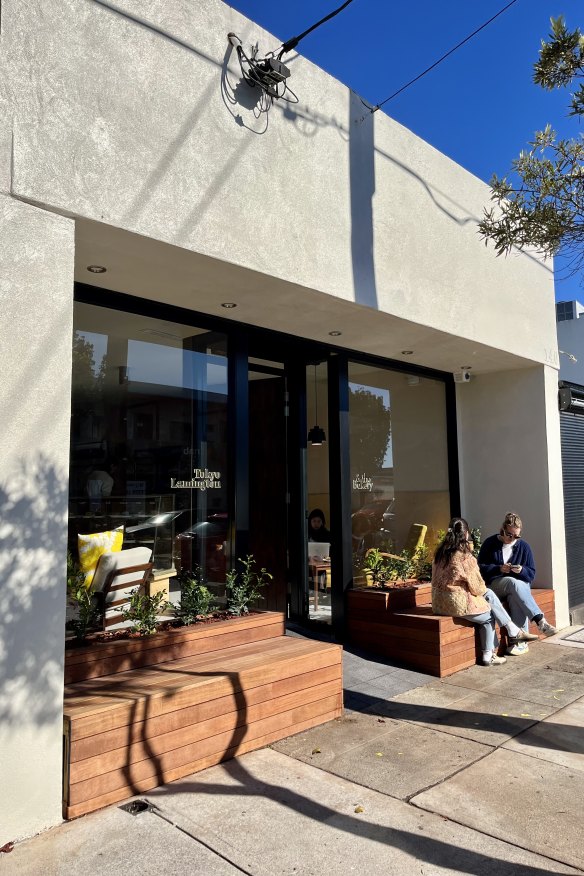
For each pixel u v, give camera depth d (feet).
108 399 17.13
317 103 17.97
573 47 14.85
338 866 10.09
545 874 9.95
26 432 11.49
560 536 28.73
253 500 25.90
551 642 25.86
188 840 10.78
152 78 13.89
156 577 17.46
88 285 16.70
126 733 12.24
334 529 23.94
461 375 29.66
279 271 16.35
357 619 22.86
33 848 10.53
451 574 21.17
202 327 19.71
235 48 15.70
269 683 14.99
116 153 13.12
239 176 15.56
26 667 11.12
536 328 27.81
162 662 15.24
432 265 21.77
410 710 17.46
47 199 11.99
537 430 28.53
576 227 15.87
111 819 11.43
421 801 12.21
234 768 13.57
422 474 28.43
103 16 13.12
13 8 11.77
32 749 11.06
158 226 13.75
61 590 11.74
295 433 24.98
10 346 11.37
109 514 16.79
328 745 14.89
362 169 19.26
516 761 14.12
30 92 11.91
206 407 19.54
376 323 20.92
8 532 11.10
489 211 24.71
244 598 18.48
